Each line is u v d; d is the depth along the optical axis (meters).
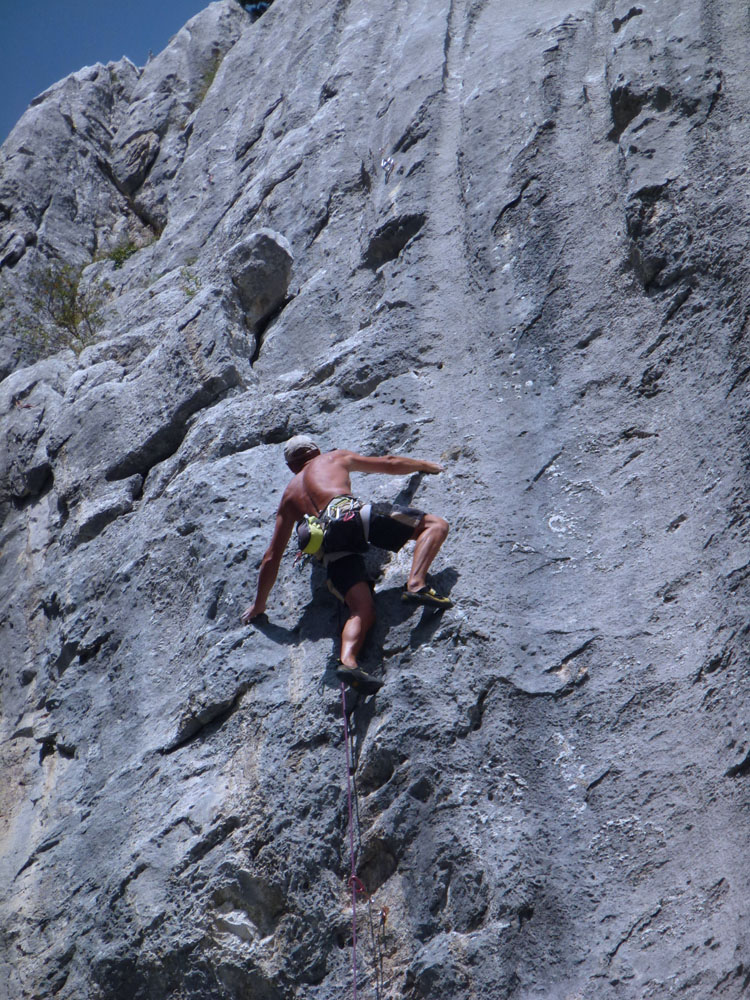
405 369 26.62
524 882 16.83
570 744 18.34
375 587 21.62
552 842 17.25
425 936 17.06
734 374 21.39
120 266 48.38
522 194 28.45
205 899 18.89
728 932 15.02
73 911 21.28
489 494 22.66
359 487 24.03
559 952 16.08
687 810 16.72
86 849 22.05
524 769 18.27
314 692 20.33
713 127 25.33
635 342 23.91
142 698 23.98
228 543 24.20
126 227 53.66
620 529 21.12
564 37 32.94
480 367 25.69
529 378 24.80
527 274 26.83
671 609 19.38
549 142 29.36
